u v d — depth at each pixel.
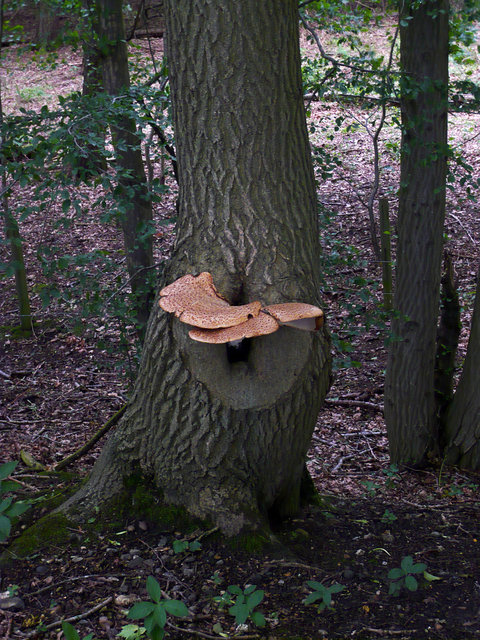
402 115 5.07
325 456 5.87
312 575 3.03
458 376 7.14
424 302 5.30
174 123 3.11
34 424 5.89
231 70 2.85
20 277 7.80
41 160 3.60
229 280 3.00
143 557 3.09
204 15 2.81
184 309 2.68
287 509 3.59
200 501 3.21
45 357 7.42
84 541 3.19
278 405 3.03
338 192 11.19
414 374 5.45
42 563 3.06
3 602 2.80
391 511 4.21
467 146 12.46
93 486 3.43
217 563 3.05
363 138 12.74
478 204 10.88
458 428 5.55
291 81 2.97
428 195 5.11
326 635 2.62
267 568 3.03
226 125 2.91
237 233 2.99
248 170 2.95
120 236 10.11
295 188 3.04
